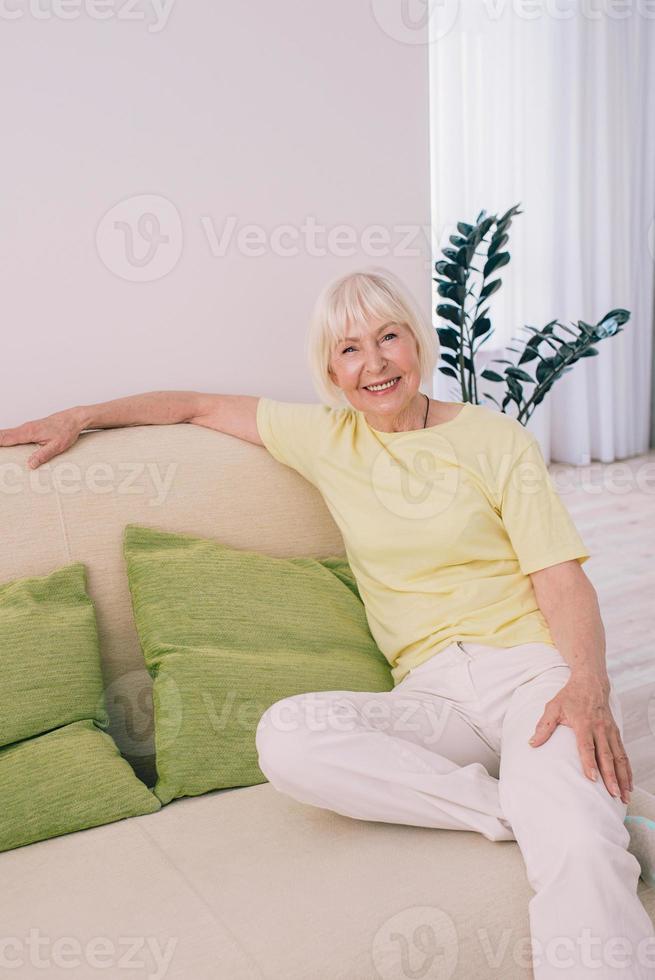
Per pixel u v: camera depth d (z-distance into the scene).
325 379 1.91
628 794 1.42
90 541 1.88
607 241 4.74
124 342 2.14
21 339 2.03
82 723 1.65
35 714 1.60
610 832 1.32
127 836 1.49
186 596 1.80
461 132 4.30
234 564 1.88
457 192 4.34
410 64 2.38
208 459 2.01
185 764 1.61
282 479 2.07
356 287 1.80
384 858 1.40
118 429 2.01
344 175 2.34
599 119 4.61
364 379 1.82
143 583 1.80
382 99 2.36
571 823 1.32
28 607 1.70
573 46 4.48
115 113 2.05
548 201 4.60
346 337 1.81
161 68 2.08
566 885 1.28
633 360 5.12
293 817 1.53
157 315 2.17
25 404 2.06
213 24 2.12
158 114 2.09
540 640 1.71
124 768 1.59
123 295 2.12
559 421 4.98
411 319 1.82
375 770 1.44
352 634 1.88
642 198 4.95
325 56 2.26
